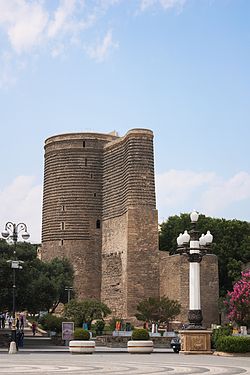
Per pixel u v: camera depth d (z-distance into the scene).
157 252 90.19
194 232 39.75
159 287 89.88
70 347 42.34
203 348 39.47
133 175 91.12
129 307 88.12
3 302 56.75
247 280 73.44
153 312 73.50
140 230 90.12
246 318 69.19
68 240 101.00
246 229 105.12
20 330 58.06
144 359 35.16
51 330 68.44
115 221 96.06
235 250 102.81
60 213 102.38
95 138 103.00
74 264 100.00
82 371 25.97
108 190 99.81
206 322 83.38
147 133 92.00
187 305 83.38
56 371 25.91
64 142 103.94
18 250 59.97
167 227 112.06
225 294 99.75
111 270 95.69
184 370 26.83
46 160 106.31
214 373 25.28
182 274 83.75
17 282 56.69
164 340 58.41
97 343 58.22
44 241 103.94
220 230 104.56
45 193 105.44
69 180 102.56
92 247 100.38
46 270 89.38
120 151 96.75
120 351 46.81
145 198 90.75
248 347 38.31
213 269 85.31
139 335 49.78
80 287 99.12
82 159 102.62
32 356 38.62
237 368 28.19
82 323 70.12
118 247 94.12
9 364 30.56
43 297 60.72
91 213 101.19
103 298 97.25
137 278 89.06
